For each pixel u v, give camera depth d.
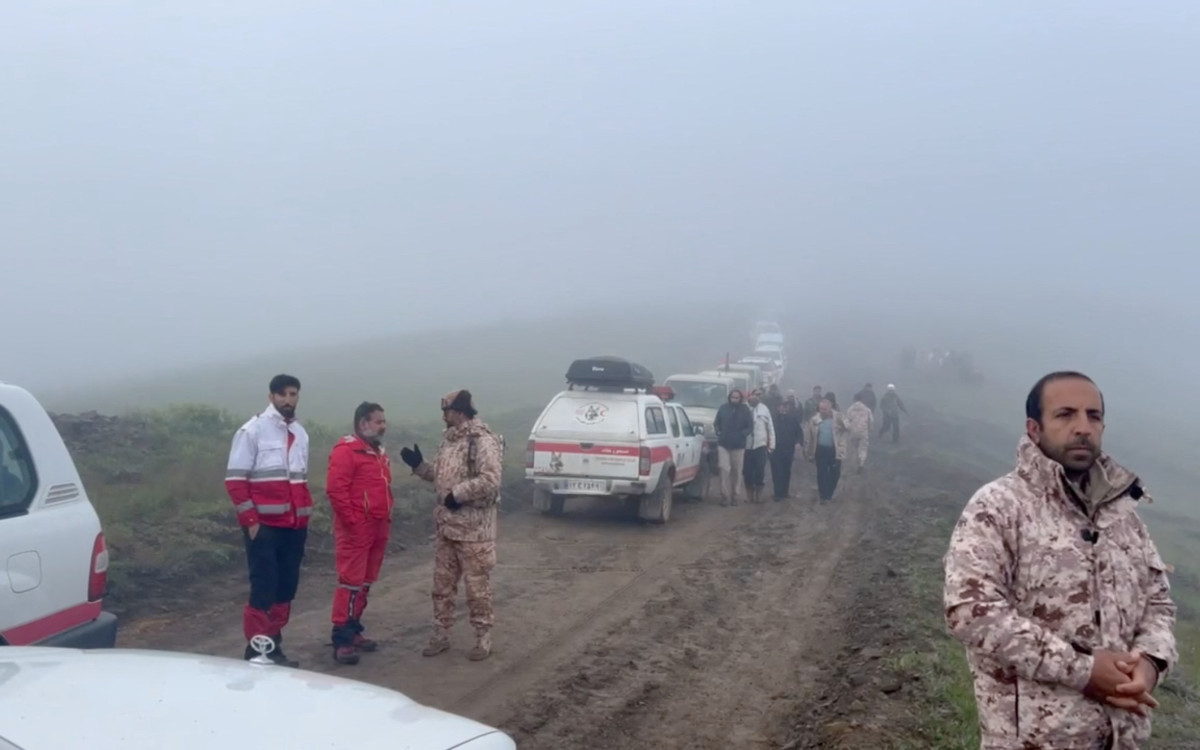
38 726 2.41
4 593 4.71
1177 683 8.73
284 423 7.54
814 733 6.68
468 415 8.28
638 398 15.86
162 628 8.76
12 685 2.70
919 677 7.53
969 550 3.22
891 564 12.98
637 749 6.50
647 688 7.77
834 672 8.30
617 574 12.19
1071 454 3.25
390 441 21.23
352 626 8.04
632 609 10.36
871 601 10.73
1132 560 3.24
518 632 9.23
